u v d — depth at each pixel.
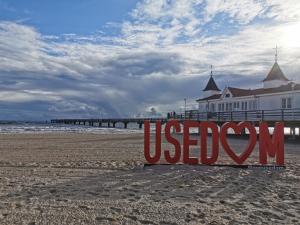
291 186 10.05
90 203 7.68
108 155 17.66
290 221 6.51
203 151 13.76
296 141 30.02
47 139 31.53
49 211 6.94
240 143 27.86
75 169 12.79
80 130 61.28
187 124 13.85
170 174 11.83
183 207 7.41
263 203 7.94
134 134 43.09
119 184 10.02
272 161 15.70
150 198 8.28
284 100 33.66
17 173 11.80
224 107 44.00
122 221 6.35
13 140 29.70
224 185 10.05
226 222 6.35
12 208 7.11
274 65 43.97
